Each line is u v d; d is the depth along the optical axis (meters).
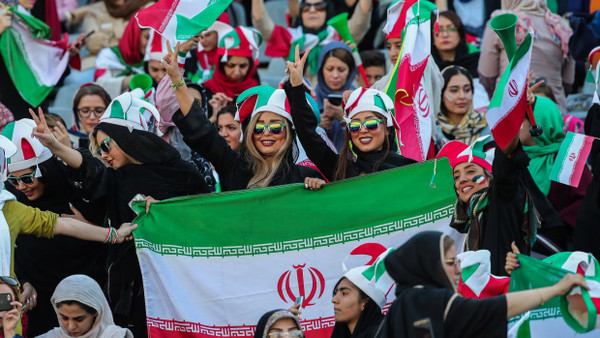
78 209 22.70
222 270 21.75
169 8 23.09
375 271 18.48
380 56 31.94
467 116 28.84
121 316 21.95
